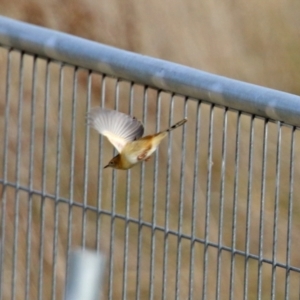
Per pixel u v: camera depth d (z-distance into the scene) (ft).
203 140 120.06
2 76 115.24
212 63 149.59
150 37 147.23
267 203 118.11
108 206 106.22
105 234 99.25
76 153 110.63
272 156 120.37
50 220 102.63
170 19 148.46
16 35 59.21
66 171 108.78
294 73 152.97
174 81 54.24
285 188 119.44
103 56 56.29
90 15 144.97
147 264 99.96
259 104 52.08
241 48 151.84
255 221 114.73
